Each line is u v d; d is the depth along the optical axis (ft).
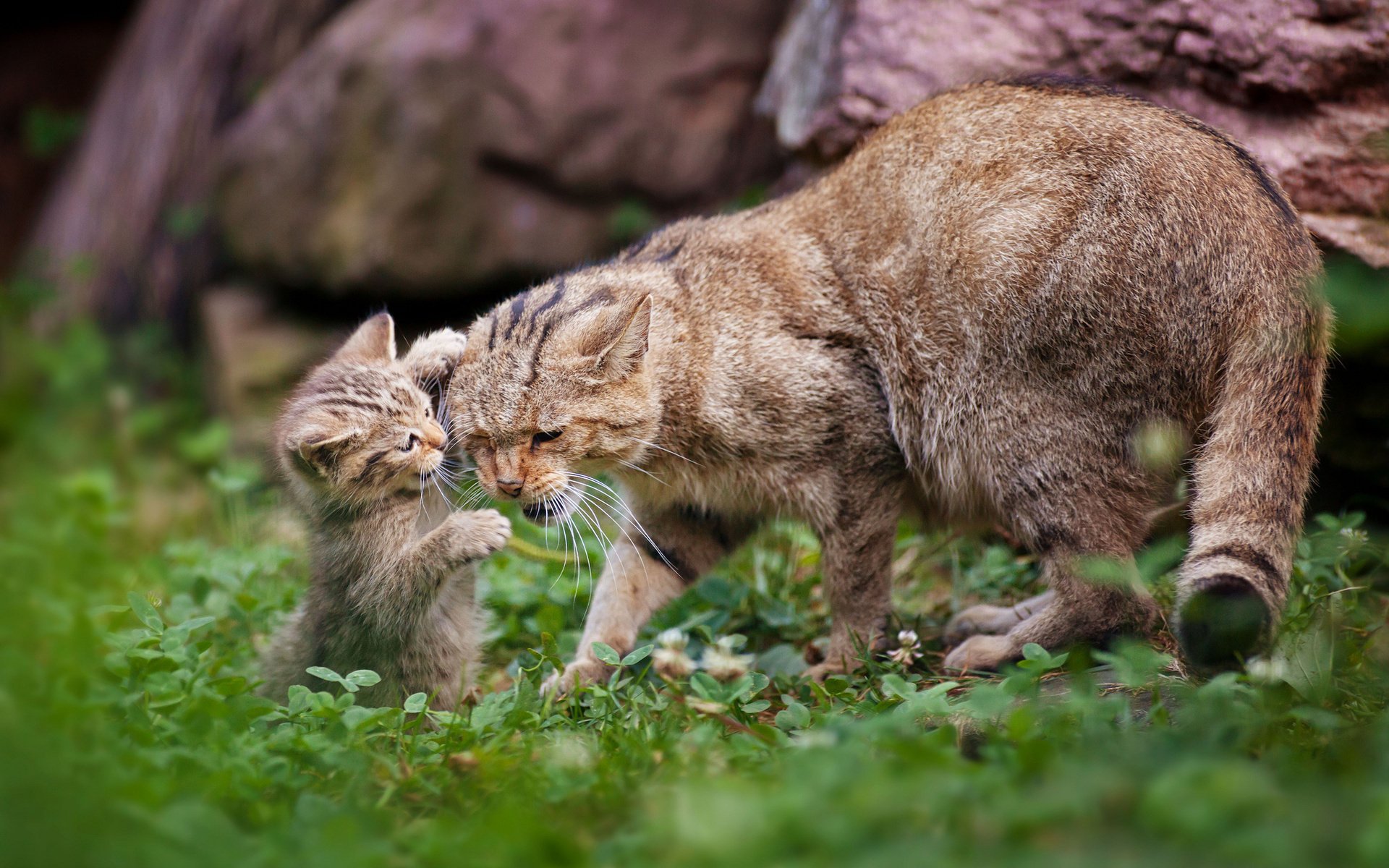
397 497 29.53
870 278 30.53
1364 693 24.14
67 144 79.41
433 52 55.11
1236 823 16.47
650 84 55.42
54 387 64.13
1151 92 35.60
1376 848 15.14
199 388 62.59
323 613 29.78
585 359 28.94
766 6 55.98
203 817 18.31
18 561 36.19
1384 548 31.60
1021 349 28.48
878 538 30.83
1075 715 22.30
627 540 32.17
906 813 17.37
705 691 25.55
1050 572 29.07
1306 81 33.17
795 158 42.42
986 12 37.76
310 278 57.00
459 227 55.36
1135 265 27.50
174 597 34.01
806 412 30.19
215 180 60.03
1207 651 24.39
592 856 17.71
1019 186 28.76
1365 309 25.90
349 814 19.34
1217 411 27.40
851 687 27.53
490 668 32.30
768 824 17.01
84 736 21.75
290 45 63.36
